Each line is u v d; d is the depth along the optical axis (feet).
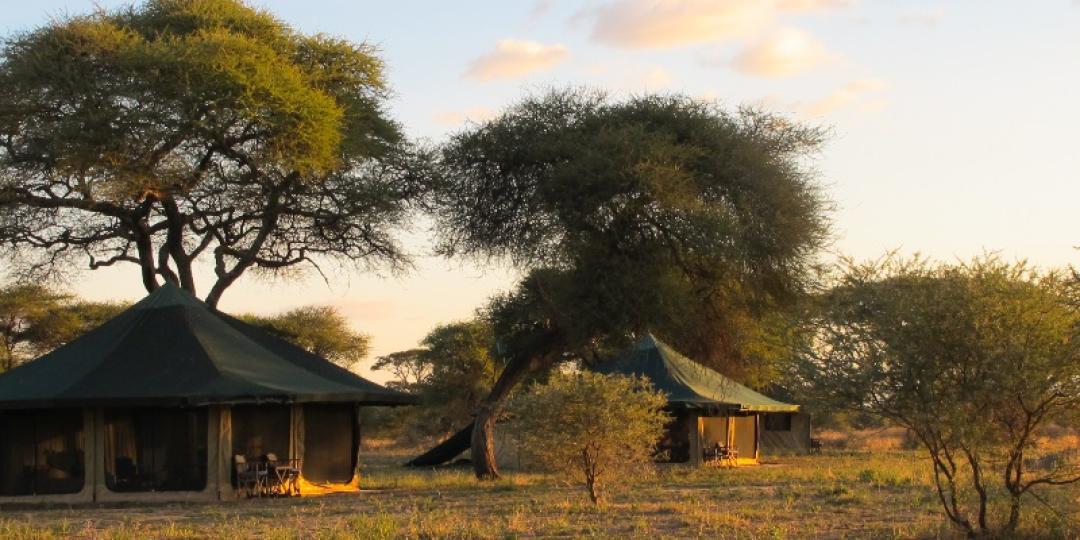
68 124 100.01
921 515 59.82
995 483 56.70
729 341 116.47
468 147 104.63
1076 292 45.78
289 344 90.84
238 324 89.45
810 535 53.42
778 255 100.17
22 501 76.59
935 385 46.50
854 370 47.19
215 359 80.53
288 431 82.17
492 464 100.22
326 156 109.19
